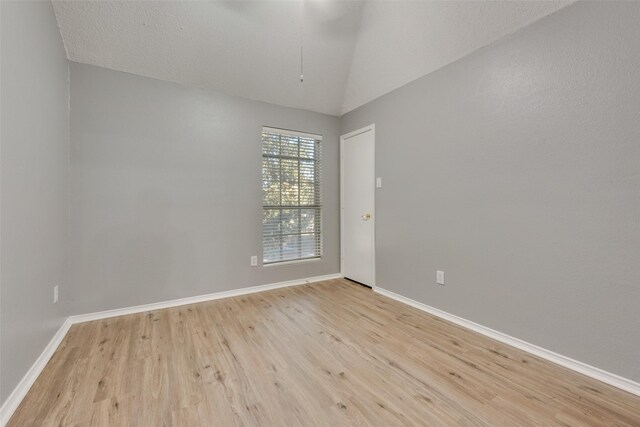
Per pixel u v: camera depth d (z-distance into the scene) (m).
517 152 2.02
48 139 1.99
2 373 1.33
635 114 1.52
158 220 2.81
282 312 2.71
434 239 2.64
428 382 1.63
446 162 2.52
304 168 3.74
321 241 3.86
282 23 2.68
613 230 1.61
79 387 1.59
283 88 3.30
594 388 1.58
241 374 1.71
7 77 1.42
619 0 1.56
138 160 2.71
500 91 2.11
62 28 2.25
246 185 3.28
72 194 2.45
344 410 1.41
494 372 1.73
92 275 2.52
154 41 2.53
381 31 2.75
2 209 1.36
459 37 2.28
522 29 1.97
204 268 3.04
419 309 2.79
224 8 2.46
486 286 2.23
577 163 1.74
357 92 3.46
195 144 2.99
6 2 1.42
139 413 1.39
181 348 2.02
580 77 1.71
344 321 2.50
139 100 2.72
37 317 1.75
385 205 3.21
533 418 1.35
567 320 1.79
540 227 1.91
